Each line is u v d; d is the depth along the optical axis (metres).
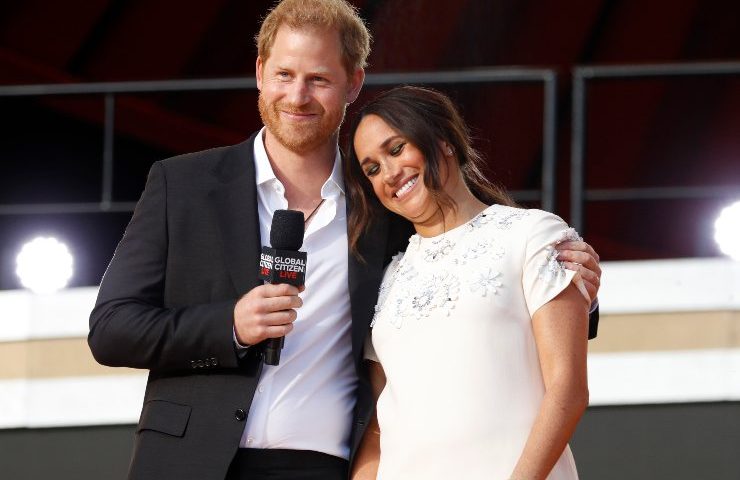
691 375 17.34
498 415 10.90
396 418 11.38
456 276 11.36
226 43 27.84
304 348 12.11
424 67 24.12
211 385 11.83
